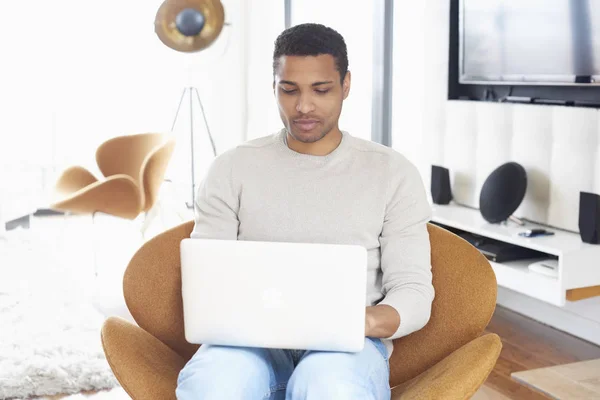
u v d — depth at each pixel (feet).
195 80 20.21
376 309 4.94
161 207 18.42
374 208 5.42
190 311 4.55
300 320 4.40
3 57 18.49
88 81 19.51
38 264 13.69
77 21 19.24
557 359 9.75
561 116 10.14
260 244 4.39
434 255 5.65
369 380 4.58
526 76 11.14
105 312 11.63
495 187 10.71
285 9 18.04
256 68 19.63
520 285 9.83
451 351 5.45
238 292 4.44
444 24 12.47
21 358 9.23
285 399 4.75
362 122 15.47
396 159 5.53
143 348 5.24
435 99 12.76
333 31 5.36
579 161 9.91
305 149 5.55
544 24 10.71
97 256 15.29
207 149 20.49
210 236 5.59
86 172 15.03
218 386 4.49
